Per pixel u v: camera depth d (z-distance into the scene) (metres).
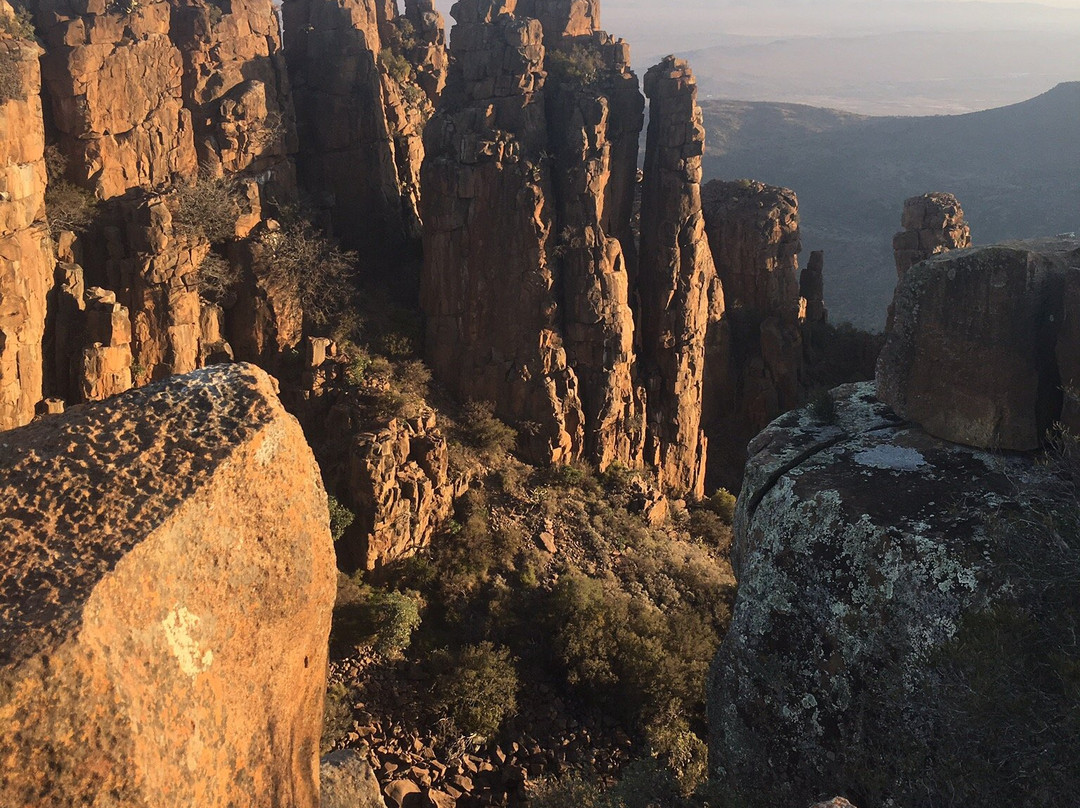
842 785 10.21
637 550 39.84
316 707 5.25
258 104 44.19
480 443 42.31
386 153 52.09
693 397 50.62
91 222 38.41
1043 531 9.40
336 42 50.09
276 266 41.94
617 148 47.88
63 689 3.31
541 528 38.91
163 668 3.79
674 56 48.72
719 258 61.50
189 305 39.50
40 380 35.53
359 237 51.38
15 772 3.21
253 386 4.80
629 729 30.50
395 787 25.17
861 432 12.82
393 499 34.94
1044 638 8.44
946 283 11.91
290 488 4.70
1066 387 10.80
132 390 4.70
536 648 33.19
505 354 44.12
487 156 42.84
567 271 44.34
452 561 35.78
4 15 36.12
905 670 9.82
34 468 4.13
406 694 29.67
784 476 11.95
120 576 3.66
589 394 45.12
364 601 32.41
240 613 4.32
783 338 59.16
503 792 26.88
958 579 9.64
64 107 38.38
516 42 43.41
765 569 11.42
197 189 40.47
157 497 4.05
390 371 42.19
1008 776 8.20
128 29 39.97
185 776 3.80
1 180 33.53
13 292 33.81
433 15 63.34
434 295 44.91
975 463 11.34
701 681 31.80
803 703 10.74
